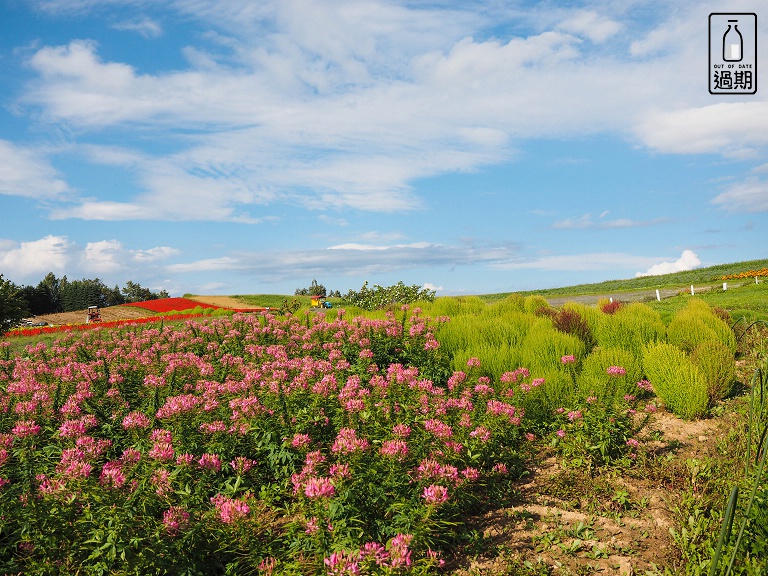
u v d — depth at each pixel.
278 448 5.07
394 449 4.18
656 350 7.85
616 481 5.19
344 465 3.96
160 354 10.08
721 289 28.05
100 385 7.50
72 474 3.77
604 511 4.63
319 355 9.31
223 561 3.71
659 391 7.43
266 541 3.76
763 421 5.04
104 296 90.50
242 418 5.34
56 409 6.04
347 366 7.47
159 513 3.87
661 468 5.38
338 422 5.46
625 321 10.90
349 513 3.77
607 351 8.26
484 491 5.00
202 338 11.37
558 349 9.36
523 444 6.07
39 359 10.46
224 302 56.69
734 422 6.56
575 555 3.93
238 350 10.28
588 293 43.47
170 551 3.41
